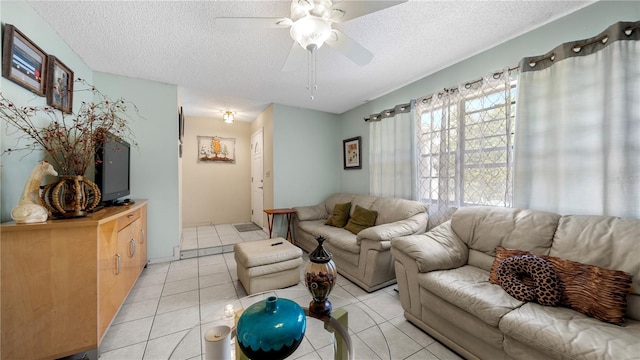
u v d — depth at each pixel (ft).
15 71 4.94
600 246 4.39
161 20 5.93
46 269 4.35
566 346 3.31
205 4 5.41
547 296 4.27
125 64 8.21
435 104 8.67
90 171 8.03
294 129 13.29
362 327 4.42
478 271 5.85
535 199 6.12
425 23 6.15
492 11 5.72
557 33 5.95
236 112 14.69
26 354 4.24
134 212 7.29
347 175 14.02
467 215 6.77
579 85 5.39
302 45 5.03
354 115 13.47
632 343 3.21
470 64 7.84
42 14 5.65
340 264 8.98
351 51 5.65
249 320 3.07
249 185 17.83
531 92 6.17
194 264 9.82
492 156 7.11
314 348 3.95
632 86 4.75
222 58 7.84
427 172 9.18
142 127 9.51
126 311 6.41
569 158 5.50
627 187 4.75
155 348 5.07
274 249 7.84
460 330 4.88
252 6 5.49
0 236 4.12
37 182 4.65
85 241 4.59
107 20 5.91
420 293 5.73
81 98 7.82
